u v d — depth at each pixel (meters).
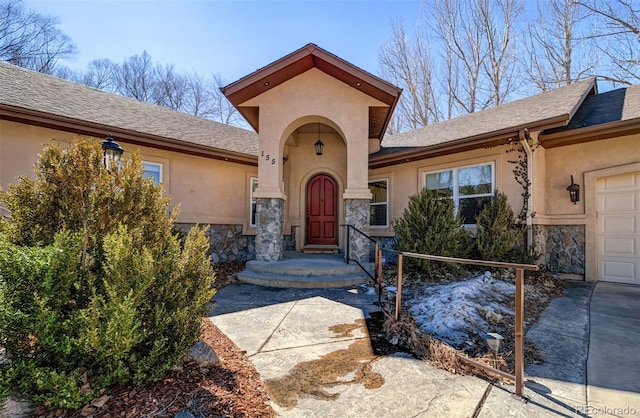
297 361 3.36
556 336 4.02
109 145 3.63
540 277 7.21
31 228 2.73
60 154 2.92
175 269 2.96
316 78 8.06
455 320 4.26
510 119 8.52
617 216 7.18
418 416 2.42
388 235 10.45
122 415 2.24
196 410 2.35
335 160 11.06
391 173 10.52
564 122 6.47
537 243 7.46
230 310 5.17
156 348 2.53
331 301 5.69
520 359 2.71
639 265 6.89
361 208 7.96
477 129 8.85
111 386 2.53
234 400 2.55
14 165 6.54
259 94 8.09
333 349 3.67
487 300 5.21
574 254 7.62
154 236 3.16
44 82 8.40
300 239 10.93
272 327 4.39
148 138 7.89
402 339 3.91
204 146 8.82
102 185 2.99
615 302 5.59
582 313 4.96
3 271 2.19
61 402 2.19
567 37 15.97
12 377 2.15
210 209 9.60
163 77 30.72
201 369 2.97
